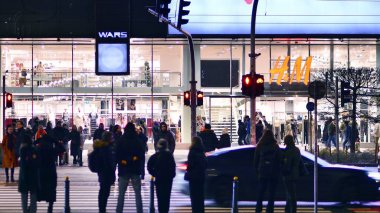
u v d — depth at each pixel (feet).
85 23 150.61
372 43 163.02
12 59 161.68
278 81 161.99
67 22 150.00
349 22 155.12
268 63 163.73
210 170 66.90
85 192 80.84
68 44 160.56
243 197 66.39
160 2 82.58
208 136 93.40
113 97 163.22
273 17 154.20
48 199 57.62
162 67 164.14
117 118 163.12
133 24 150.30
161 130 92.32
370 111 150.82
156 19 149.79
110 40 149.07
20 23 149.38
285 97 163.12
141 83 163.53
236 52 164.25
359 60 163.84
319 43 162.91
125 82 163.43
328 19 154.71
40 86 161.79
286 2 154.30
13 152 91.09
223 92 164.55
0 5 149.38
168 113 164.14
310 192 65.98
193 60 98.94
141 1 150.41
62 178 98.37
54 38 153.07
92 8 150.30
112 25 148.87
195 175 56.13
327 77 135.03
